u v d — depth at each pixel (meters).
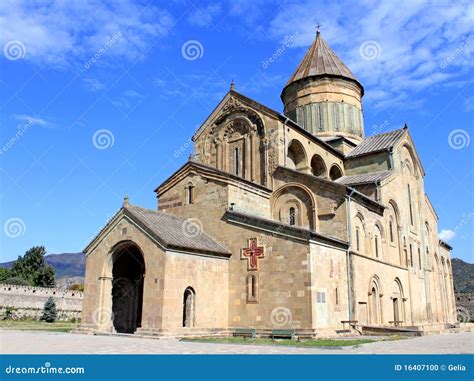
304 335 24.62
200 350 17.53
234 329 27.45
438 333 30.91
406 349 17.97
